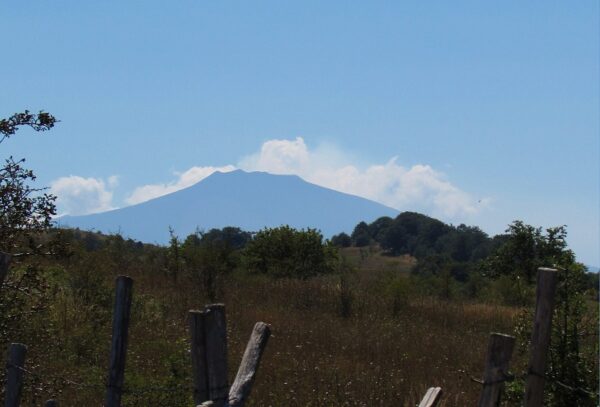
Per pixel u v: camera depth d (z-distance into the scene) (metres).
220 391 6.86
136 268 27.78
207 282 25.81
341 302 26.39
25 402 10.55
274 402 12.62
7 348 9.76
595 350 9.34
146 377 12.72
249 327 20.72
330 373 14.91
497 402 6.62
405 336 21.70
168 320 19.61
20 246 9.83
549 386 9.28
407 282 28.19
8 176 9.59
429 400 7.73
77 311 16.52
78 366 13.80
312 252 35.25
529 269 36.88
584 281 9.42
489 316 27.78
